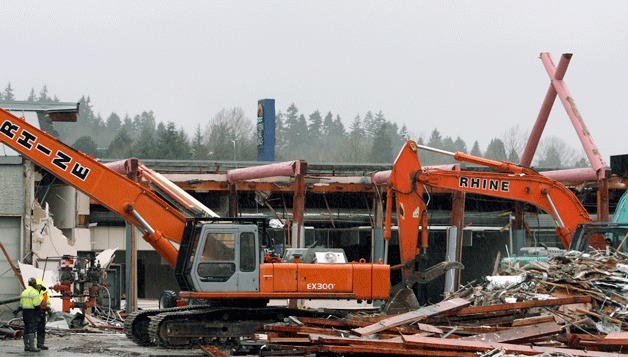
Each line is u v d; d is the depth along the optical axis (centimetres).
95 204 5050
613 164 4791
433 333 2238
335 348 2062
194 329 2653
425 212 3116
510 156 10531
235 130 10588
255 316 2702
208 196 5366
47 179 4556
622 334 2192
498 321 2397
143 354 2561
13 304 3731
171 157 10325
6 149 3838
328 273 2655
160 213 2709
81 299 3556
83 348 2747
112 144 10806
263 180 4891
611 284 2538
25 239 3803
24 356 2541
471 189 3350
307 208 5525
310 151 12131
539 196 3428
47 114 4531
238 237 2627
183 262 2641
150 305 4675
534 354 2073
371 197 5481
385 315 2605
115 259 5219
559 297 2528
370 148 11088
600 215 4275
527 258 3644
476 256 5753
